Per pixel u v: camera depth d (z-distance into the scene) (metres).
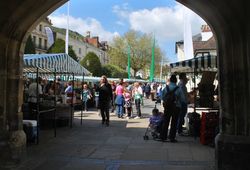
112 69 67.44
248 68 6.02
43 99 12.69
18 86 7.14
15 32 6.80
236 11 5.82
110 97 14.16
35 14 6.97
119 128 13.07
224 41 6.38
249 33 5.87
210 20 6.78
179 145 9.45
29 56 14.09
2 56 6.69
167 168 6.89
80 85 22.88
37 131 9.53
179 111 10.00
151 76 45.88
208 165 7.13
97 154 8.23
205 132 9.52
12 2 6.20
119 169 6.85
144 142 9.93
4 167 6.75
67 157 7.88
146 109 24.28
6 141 6.79
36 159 7.64
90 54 60.94
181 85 11.23
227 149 6.30
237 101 6.24
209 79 11.16
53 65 14.66
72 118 13.57
